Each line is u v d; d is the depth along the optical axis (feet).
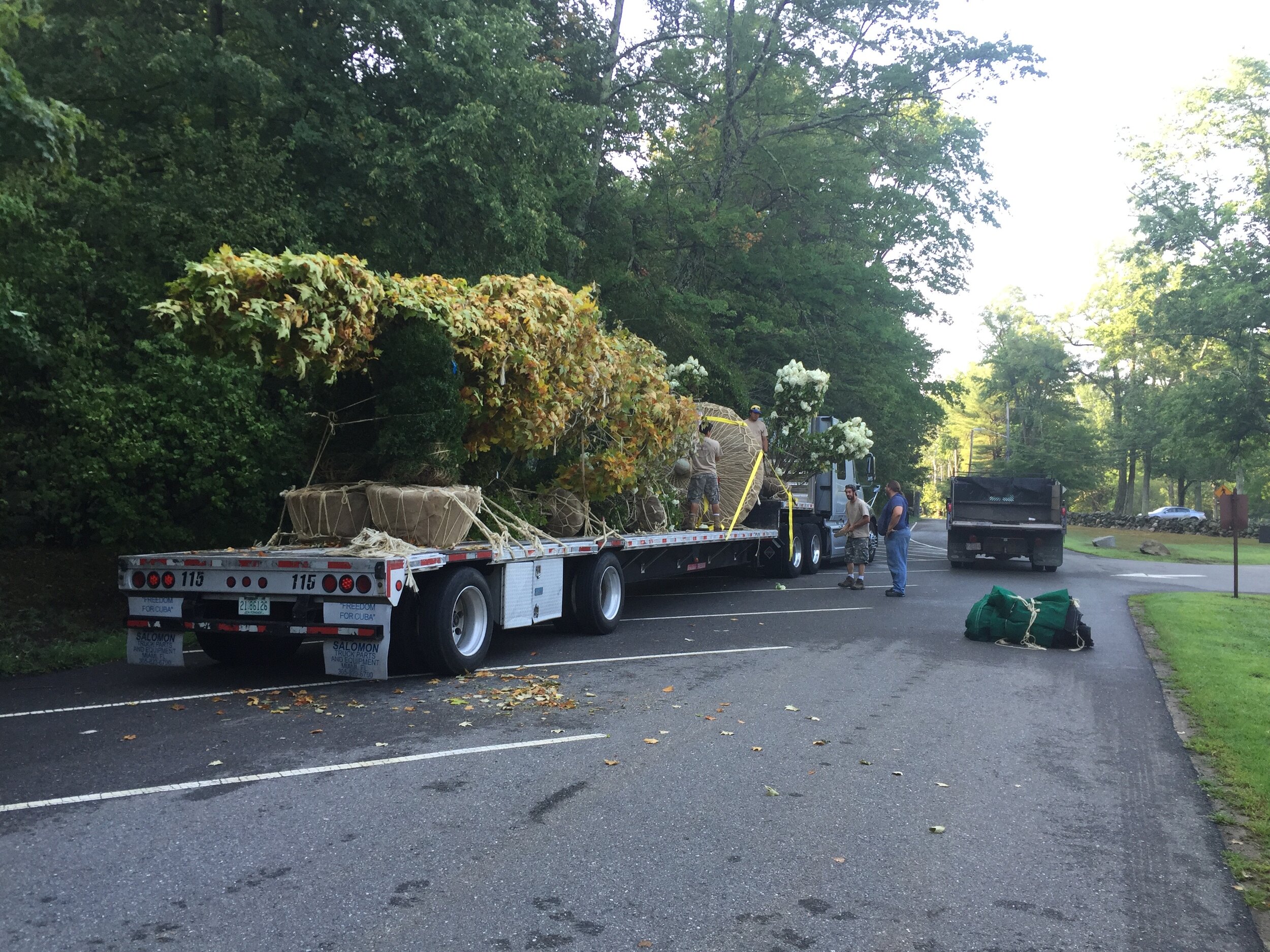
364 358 27.81
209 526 37.58
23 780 17.06
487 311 29.89
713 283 89.86
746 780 17.70
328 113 48.42
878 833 15.16
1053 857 14.30
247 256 24.32
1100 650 33.45
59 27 44.42
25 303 34.50
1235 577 51.39
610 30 83.61
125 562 26.12
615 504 39.19
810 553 62.59
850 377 91.97
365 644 24.29
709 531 45.14
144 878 12.91
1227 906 12.71
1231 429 155.53
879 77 87.92
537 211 52.90
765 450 52.24
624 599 47.32
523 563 29.99
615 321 71.67
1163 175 158.40
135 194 40.83
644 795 16.70
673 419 41.32
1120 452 233.76
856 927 11.93
